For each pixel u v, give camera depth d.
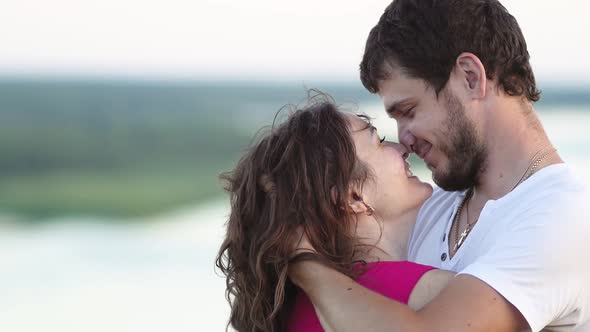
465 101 2.34
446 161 2.38
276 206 2.10
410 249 2.61
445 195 2.61
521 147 2.33
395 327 1.94
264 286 2.11
